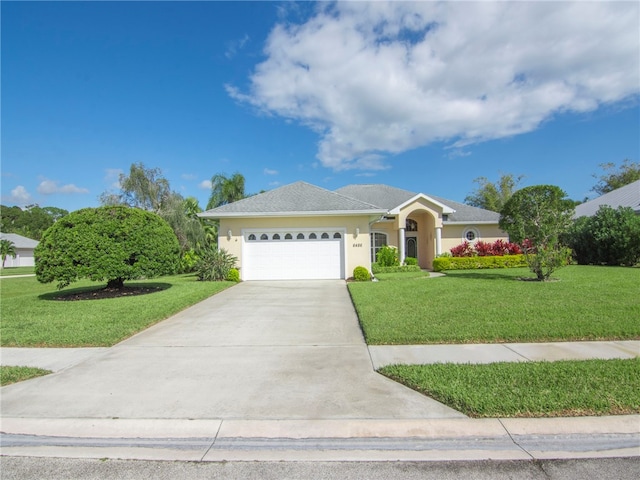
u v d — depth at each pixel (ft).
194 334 24.58
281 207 56.54
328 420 12.74
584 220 75.05
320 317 29.12
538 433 11.83
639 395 13.48
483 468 10.43
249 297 39.42
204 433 12.37
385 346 20.90
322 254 56.18
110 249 39.42
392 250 73.36
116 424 12.87
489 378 15.39
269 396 14.70
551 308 27.55
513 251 75.20
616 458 10.78
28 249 182.60
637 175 138.21
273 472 10.43
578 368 16.20
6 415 13.52
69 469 10.75
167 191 93.04
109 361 19.30
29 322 27.30
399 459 10.94
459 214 84.17
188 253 80.84
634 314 25.08
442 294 35.83
